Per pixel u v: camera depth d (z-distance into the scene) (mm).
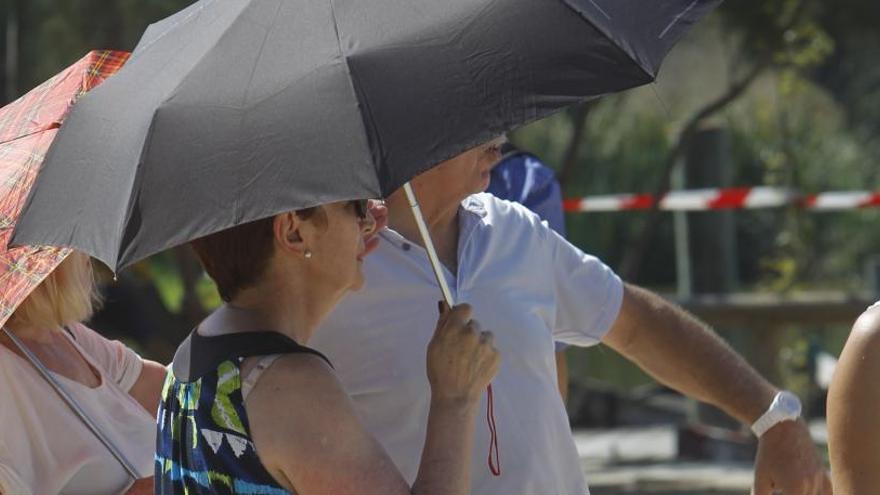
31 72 16891
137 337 18562
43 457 6695
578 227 28828
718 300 19266
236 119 4887
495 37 5000
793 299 19516
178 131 4938
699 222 20266
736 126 28656
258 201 4746
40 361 6750
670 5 5309
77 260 6828
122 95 5293
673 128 27141
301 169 4734
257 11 5129
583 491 6648
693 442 20078
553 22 5055
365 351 6301
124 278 18500
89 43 16266
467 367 5418
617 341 7422
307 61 4930
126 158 5035
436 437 5320
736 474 18234
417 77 4879
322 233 5309
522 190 8875
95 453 6754
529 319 6586
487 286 6523
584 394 23359
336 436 4992
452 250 6590
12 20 16688
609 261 29000
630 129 28938
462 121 4820
